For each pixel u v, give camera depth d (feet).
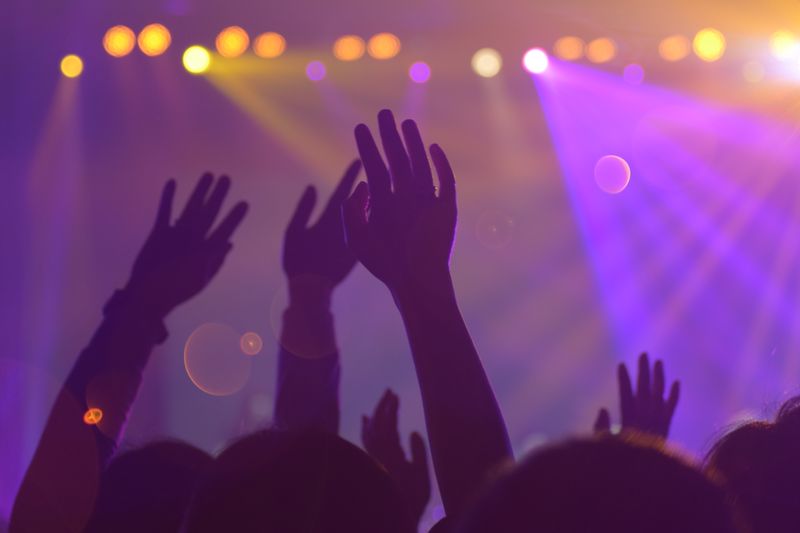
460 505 4.74
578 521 2.86
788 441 4.69
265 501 3.73
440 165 5.41
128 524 5.05
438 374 4.95
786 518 4.51
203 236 6.93
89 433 6.12
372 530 3.80
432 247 5.22
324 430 4.01
